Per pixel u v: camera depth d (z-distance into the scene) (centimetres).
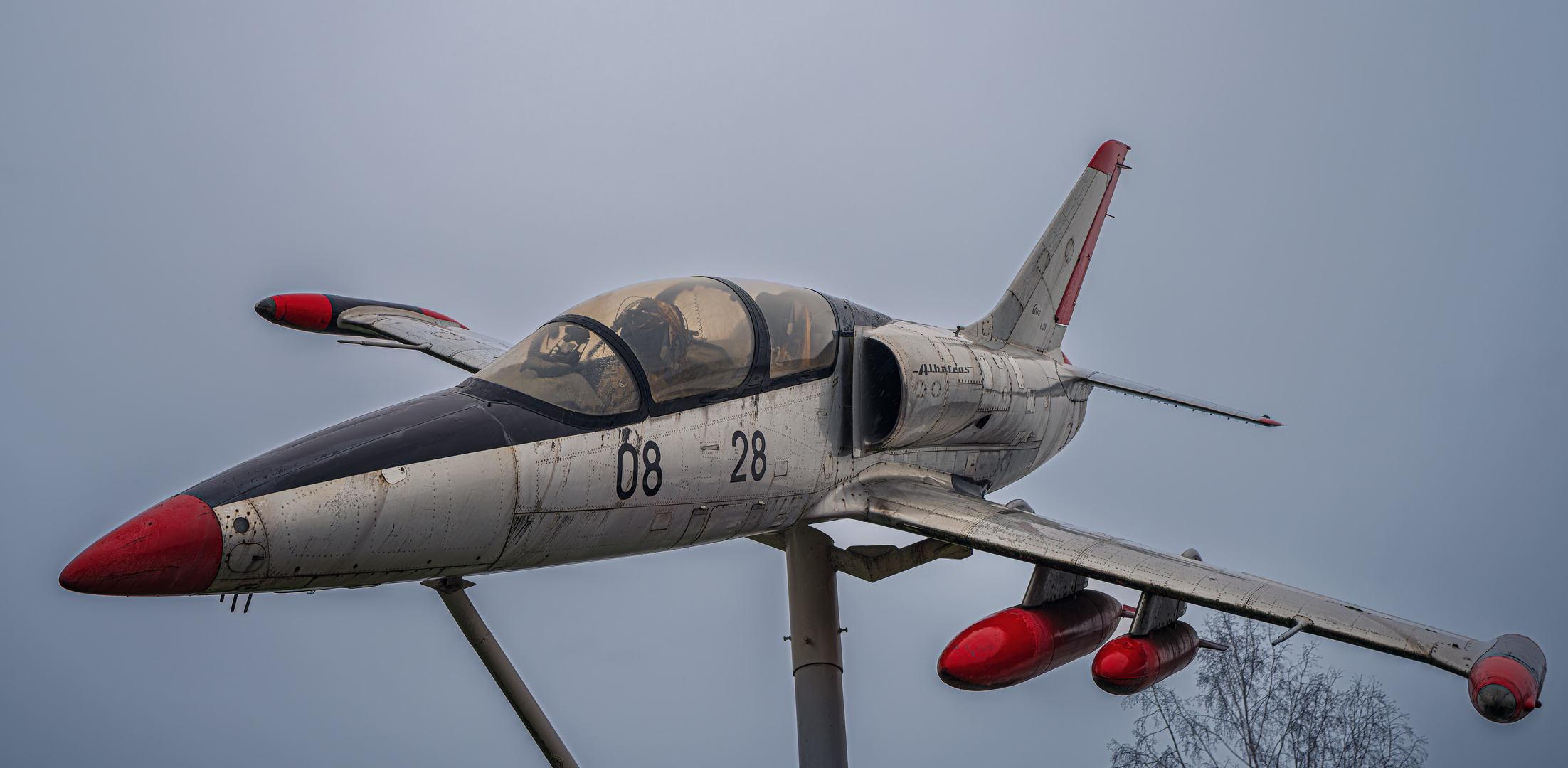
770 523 862
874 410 925
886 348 912
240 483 552
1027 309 1318
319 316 1355
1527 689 562
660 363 738
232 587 545
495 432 650
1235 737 1872
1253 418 1173
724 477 783
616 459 703
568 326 728
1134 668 882
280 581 560
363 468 586
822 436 877
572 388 698
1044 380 1205
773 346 824
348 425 627
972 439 1072
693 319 772
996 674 866
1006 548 813
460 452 626
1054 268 1354
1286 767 1836
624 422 714
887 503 889
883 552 994
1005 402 1073
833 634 996
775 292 852
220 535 526
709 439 769
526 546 674
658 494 734
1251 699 1870
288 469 569
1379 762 1806
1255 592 727
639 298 757
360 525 575
